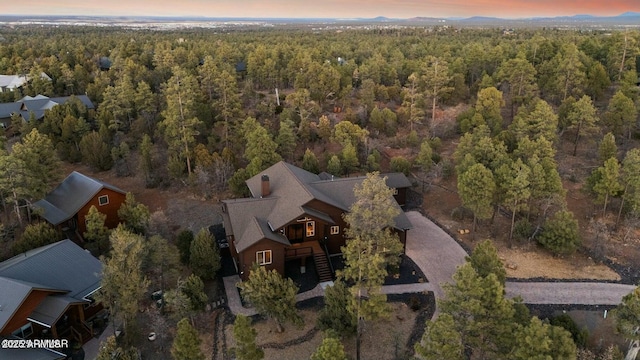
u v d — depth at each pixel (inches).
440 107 2780.5
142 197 1935.3
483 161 1718.8
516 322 901.8
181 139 1996.8
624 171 1514.5
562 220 1391.5
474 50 3004.4
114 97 2390.5
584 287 1294.3
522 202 1563.7
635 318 885.2
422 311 1205.7
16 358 928.3
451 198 1845.5
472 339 864.3
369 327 1152.8
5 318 952.9
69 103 2593.5
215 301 1267.2
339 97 2741.1
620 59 2650.1
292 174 1533.0
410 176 1996.8
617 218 1585.9
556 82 2367.1
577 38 3740.2
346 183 1540.4
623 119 1983.3
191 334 878.4
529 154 1680.6
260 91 3216.0
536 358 734.5
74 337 1091.9
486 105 2244.1
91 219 1456.7
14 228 1595.7
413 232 1612.9
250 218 1378.0
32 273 1091.3
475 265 1096.2
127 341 1090.1
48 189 1710.1
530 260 1427.2
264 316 1160.8
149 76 2972.4
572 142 2202.3
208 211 1797.5
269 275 1082.7
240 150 2166.6
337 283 1101.7
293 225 1393.9
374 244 1162.0
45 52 4121.6
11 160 1480.1
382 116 2375.7
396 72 3006.9
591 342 1079.0
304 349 1087.6
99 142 2176.4
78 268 1172.5
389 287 1306.6
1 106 2765.7
